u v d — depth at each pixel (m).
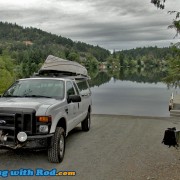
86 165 6.71
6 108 6.41
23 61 142.75
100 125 12.27
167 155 7.67
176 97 21.91
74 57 198.00
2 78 50.81
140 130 11.20
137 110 25.41
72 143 8.89
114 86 62.97
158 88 56.78
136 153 7.83
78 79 10.28
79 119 9.27
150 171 6.32
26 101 7.05
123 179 5.82
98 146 8.55
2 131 6.33
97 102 32.56
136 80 87.12
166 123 12.91
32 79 8.54
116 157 7.41
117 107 27.62
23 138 6.23
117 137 9.86
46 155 7.47
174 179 5.77
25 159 7.12
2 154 7.53
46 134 6.42
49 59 13.04
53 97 7.75
